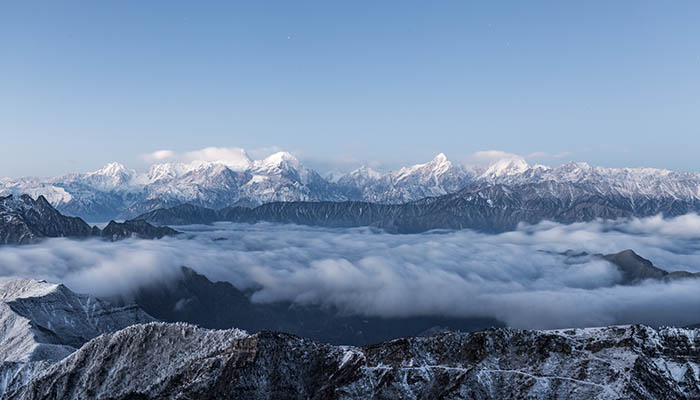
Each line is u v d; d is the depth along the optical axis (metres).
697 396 169.50
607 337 193.88
